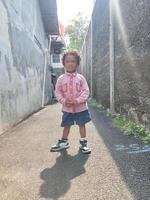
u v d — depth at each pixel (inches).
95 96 177.3
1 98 83.6
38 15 208.2
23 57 124.3
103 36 139.0
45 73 227.8
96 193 40.9
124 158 55.4
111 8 112.2
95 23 171.8
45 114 135.2
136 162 52.7
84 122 61.9
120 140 69.6
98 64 159.9
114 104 111.0
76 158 56.9
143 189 41.5
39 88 180.1
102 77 144.6
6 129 88.0
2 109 84.4
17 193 42.0
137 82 78.7
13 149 65.9
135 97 80.8
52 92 308.3
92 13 185.2
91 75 199.3
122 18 95.2
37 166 53.2
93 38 185.0
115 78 109.0
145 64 71.8
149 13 68.0
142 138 69.4
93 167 51.2
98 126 89.5
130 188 41.9
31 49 152.2
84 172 49.0
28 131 87.4
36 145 68.8
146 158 54.8
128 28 87.5
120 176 46.5
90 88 209.3
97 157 56.8
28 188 43.6
